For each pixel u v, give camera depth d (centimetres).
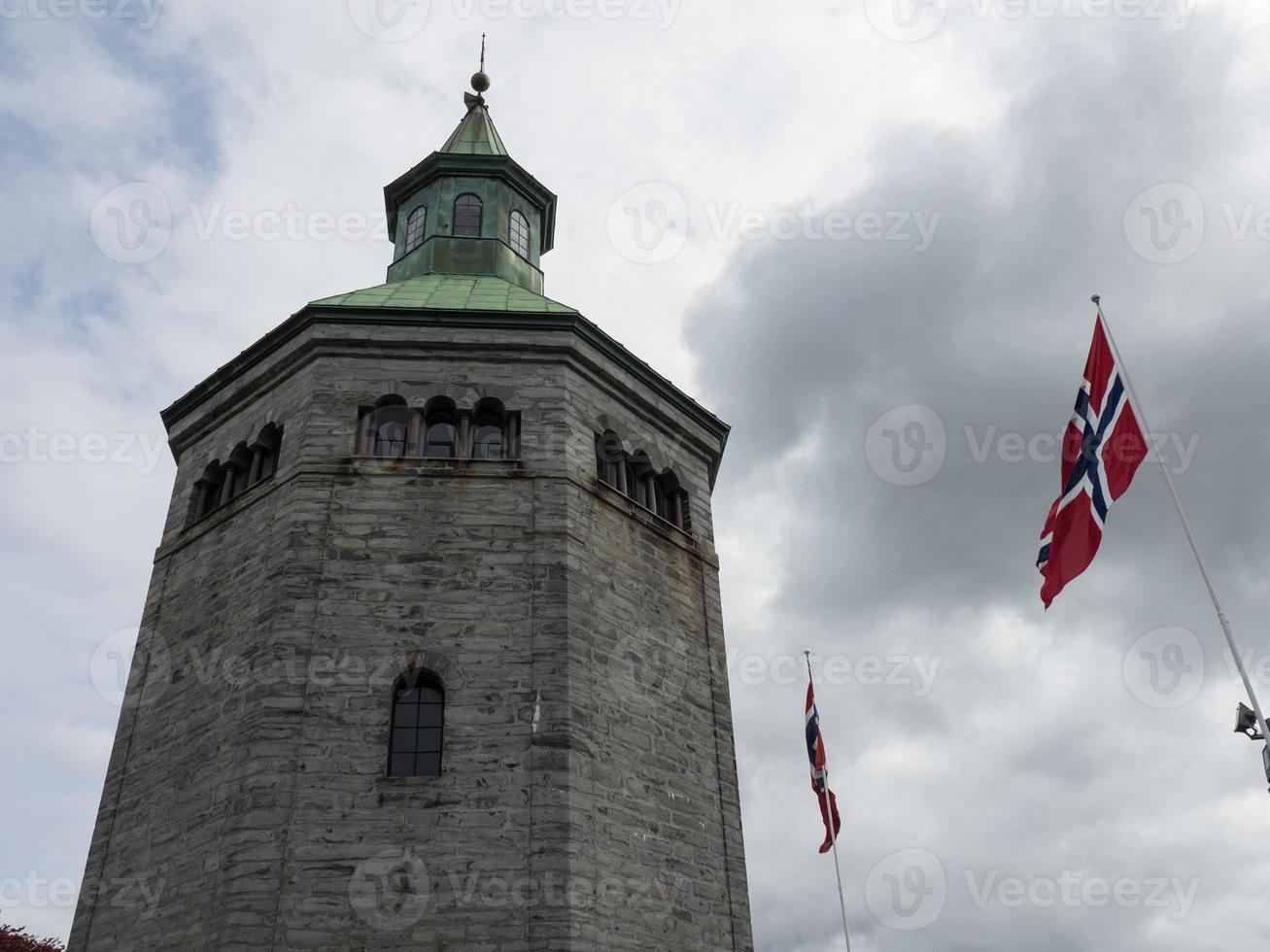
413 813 1825
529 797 1861
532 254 3306
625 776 2022
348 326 2408
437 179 3269
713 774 2248
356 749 1883
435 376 2383
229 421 2538
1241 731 1666
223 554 2261
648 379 2623
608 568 2248
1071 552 1989
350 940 1697
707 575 2552
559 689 1978
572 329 2469
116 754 2184
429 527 2148
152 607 2353
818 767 3397
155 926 1850
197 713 2064
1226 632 1748
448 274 3011
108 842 2058
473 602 2067
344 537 2112
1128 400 1989
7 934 3731
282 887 1725
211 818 1875
